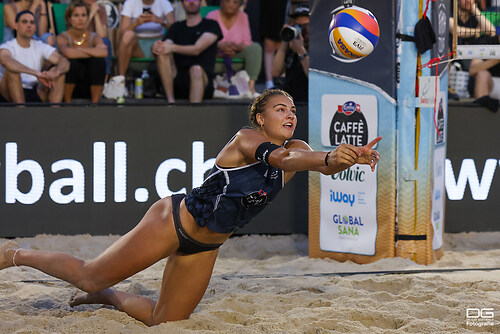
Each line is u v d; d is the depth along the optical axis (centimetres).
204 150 1043
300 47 1071
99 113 1026
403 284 779
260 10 1330
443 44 899
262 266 891
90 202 1034
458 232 1071
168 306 601
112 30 1318
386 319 640
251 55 1295
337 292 734
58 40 1186
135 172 1037
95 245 989
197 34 1189
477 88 1164
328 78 878
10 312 649
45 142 1022
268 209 1055
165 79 1182
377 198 873
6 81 1130
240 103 1042
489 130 1059
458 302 682
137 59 1277
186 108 1034
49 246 981
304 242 1027
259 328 606
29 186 1026
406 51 841
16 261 617
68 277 591
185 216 555
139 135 1033
